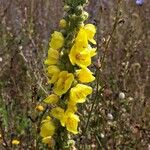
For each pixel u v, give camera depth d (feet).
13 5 5.40
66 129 2.12
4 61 4.39
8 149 3.07
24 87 3.93
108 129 3.43
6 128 3.49
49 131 2.10
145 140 3.51
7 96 3.89
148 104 3.98
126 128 3.51
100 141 3.37
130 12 5.05
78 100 2.03
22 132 3.53
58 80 2.02
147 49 4.93
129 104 3.72
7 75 4.17
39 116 3.13
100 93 3.31
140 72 4.63
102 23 4.75
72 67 2.03
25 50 4.52
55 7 5.49
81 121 3.34
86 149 3.22
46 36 5.04
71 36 1.99
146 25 5.47
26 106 3.70
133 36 4.54
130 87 4.14
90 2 5.01
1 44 4.65
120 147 3.42
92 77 2.04
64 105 2.07
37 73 3.69
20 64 4.28
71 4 1.98
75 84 2.05
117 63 4.29
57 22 5.29
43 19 5.28
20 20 5.17
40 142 3.04
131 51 4.21
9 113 3.71
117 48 4.54
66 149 2.13
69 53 1.99
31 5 4.76
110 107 3.57
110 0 5.30
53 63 2.04
